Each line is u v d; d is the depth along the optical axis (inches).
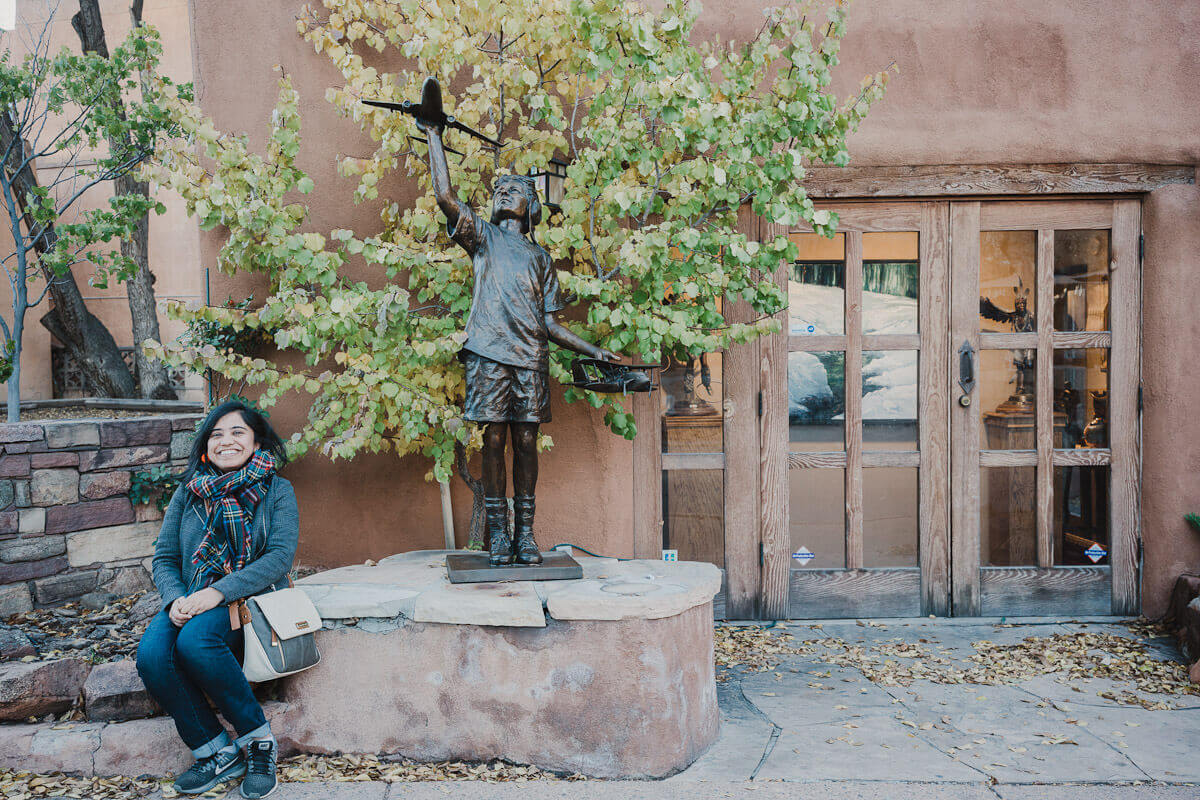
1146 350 177.2
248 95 167.0
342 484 172.2
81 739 111.4
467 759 115.6
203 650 103.6
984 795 104.8
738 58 137.9
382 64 167.3
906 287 178.2
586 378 133.8
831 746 119.6
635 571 131.1
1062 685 142.6
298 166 167.5
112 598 170.7
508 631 114.5
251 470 114.3
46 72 213.2
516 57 145.8
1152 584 177.6
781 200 135.3
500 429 125.0
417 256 138.7
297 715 116.7
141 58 219.1
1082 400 179.9
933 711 131.8
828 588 179.0
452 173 145.9
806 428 179.2
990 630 172.2
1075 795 104.8
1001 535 180.9
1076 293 178.7
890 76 171.2
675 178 139.9
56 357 360.2
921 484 179.0
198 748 106.9
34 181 250.1
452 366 145.2
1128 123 171.8
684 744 114.8
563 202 137.9
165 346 134.8
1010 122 171.8
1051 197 176.1
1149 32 171.5
